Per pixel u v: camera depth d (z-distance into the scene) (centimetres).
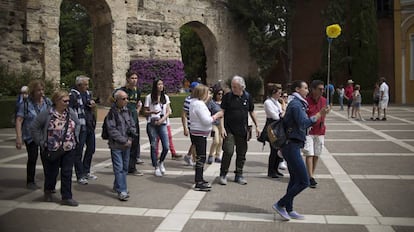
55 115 704
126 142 742
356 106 2225
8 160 1110
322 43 3450
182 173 962
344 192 771
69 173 712
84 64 5256
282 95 1080
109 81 2647
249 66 3697
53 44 2336
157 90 932
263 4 3394
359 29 3306
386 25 3456
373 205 688
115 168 746
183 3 3103
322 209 672
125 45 2672
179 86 2908
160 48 2916
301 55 3712
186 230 585
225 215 649
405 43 3362
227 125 843
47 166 723
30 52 2280
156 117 925
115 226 603
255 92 3616
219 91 1091
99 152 1241
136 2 2745
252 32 3400
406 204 692
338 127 1842
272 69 3741
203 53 4284
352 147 1285
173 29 3016
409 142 1379
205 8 3297
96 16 2698
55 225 607
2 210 681
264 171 975
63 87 2344
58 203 720
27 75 2134
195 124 798
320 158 1105
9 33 2206
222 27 3453
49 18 2319
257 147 1332
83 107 869
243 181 851
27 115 808
